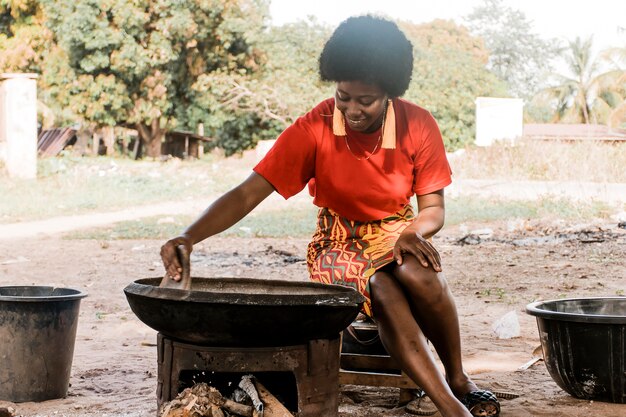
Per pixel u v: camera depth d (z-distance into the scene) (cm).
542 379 438
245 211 339
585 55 4478
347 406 379
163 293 279
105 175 2350
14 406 380
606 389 370
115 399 394
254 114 3691
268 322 274
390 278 322
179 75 3478
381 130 343
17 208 1741
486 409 338
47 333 388
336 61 316
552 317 371
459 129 3506
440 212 346
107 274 951
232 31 3412
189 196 2097
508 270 975
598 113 4256
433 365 304
